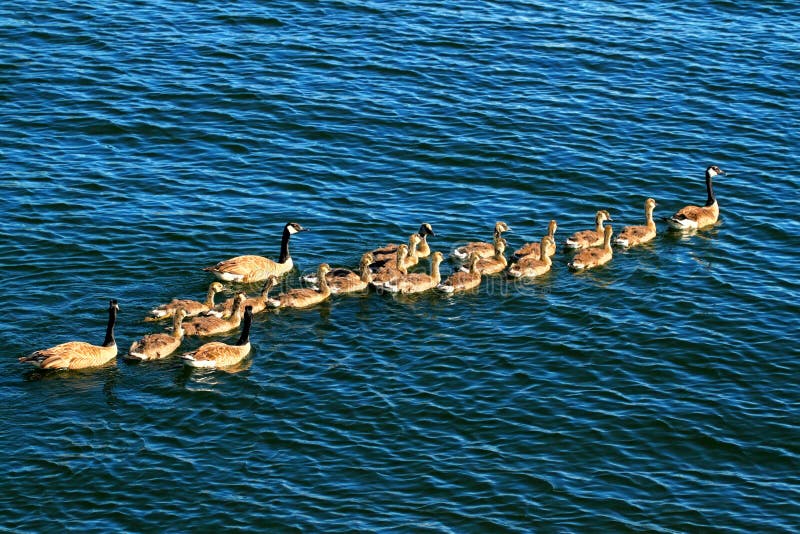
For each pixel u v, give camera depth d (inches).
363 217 1956.2
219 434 1380.4
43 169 2044.8
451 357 1558.8
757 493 1314.0
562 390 1489.9
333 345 1582.2
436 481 1312.7
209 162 2107.5
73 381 1467.8
